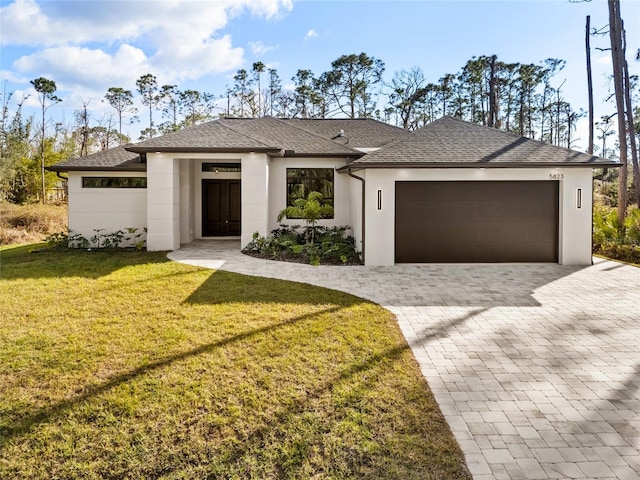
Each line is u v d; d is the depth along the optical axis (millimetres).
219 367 4930
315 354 5352
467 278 10250
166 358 5188
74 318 6832
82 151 43781
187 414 3908
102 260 12547
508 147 12305
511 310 7512
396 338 5980
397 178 11977
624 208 17031
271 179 16016
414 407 4070
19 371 4820
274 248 13648
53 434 3602
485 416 3939
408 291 8906
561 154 11906
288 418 3846
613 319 6988
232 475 3105
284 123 19266
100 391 4336
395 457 3309
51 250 14859
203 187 18391
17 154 28281
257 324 6527
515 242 12219
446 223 12156
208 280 9711
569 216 12039
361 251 12852
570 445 3484
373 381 4613
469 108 43906
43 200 30172
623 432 3678
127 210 15656
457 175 11953
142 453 3348
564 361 5242
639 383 4637
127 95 48844
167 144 14102
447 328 6484
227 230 18766
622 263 12359
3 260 12656
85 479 3066
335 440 3520
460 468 3180
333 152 15633
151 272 10648
